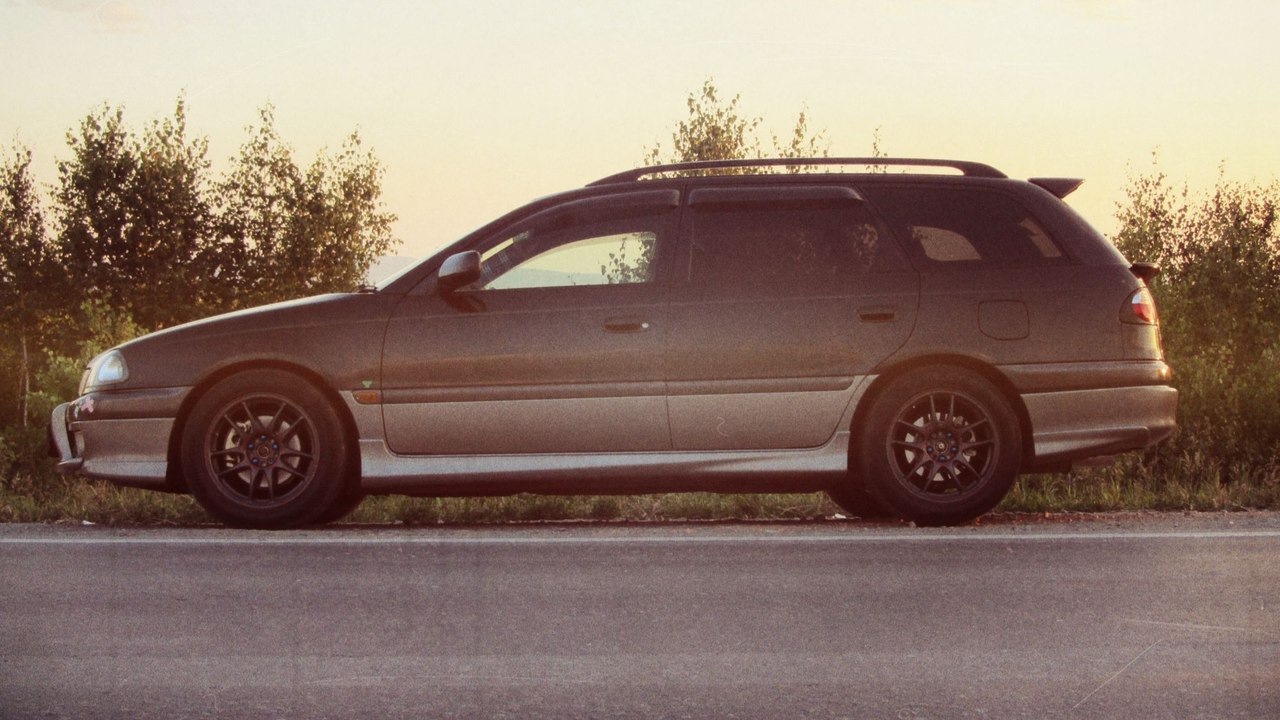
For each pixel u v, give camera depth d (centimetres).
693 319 709
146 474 723
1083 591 522
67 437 758
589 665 412
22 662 418
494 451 711
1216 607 492
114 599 515
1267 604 497
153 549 631
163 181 4491
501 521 786
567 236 732
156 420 721
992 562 587
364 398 711
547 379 707
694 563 588
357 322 718
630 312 709
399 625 468
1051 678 393
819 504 833
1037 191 742
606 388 705
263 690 384
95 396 730
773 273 720
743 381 707
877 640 443
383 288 731
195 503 802
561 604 502
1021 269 722
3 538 672
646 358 705
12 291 4469
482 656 424
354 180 4559
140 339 737
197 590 532
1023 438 717
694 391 706
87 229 4481
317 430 714
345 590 530
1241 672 399
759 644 438
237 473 723
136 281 4525
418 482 711
